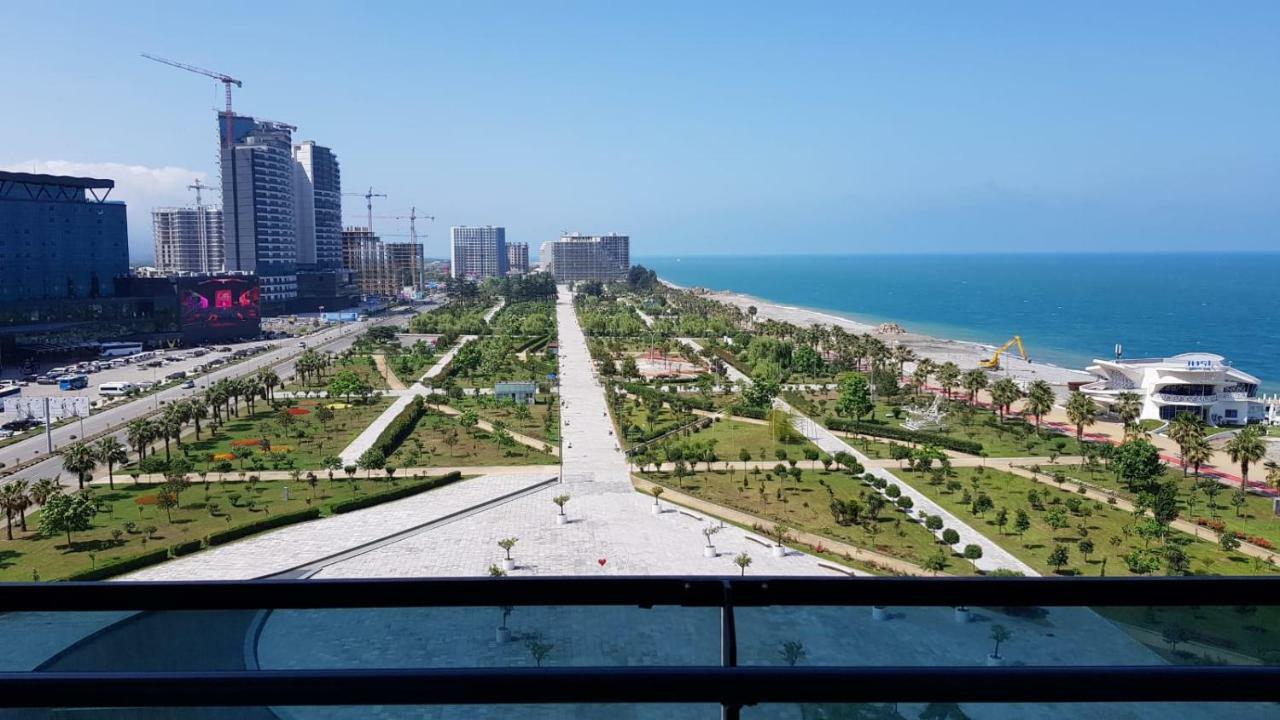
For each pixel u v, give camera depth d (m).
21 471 61.69
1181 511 52.44
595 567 43.78
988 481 59.75
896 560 44.84
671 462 64.94
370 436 73.19
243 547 46.19
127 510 52.09
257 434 74.00
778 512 52.75
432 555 45.47
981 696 3.98
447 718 4.04
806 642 4.27
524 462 64.75
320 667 4.04
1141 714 4.25
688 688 3.91
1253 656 4.51
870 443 71.38
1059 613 4.57
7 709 3.83
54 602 4.34
